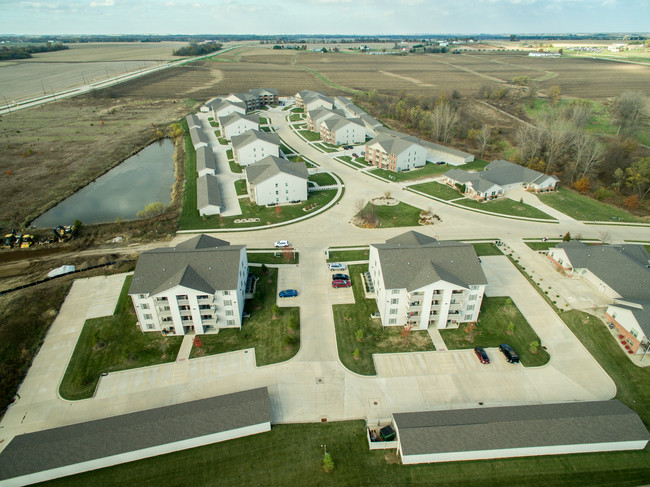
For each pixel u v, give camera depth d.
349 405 51.62
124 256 84.00
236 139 140.12
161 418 46.94
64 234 91.25
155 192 121.19
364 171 132.12
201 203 103.12
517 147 146.38
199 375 55.97
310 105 192.88
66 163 139.00
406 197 112.56
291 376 55.84
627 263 72.12
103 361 58.16
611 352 59.66
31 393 53.19
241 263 67.12
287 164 114.75
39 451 43.19
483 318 66.62
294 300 70.75
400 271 63.12
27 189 118.69
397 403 51.94
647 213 103.44
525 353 59.69
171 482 42.59
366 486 42.16
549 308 68.69
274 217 101.25
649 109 184.62
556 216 101.94
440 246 66.56
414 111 183.38
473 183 112.56
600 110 197.00
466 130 169.00
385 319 64.38
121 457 44.06
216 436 46.34
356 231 94.31
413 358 58.78
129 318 66.19
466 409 48.94
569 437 44.88
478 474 43.19
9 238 89.88
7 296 71.06
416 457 43.84
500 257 83.75
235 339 62.19
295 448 46.09
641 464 44.25
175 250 66.50
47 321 65.44
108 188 124.06
